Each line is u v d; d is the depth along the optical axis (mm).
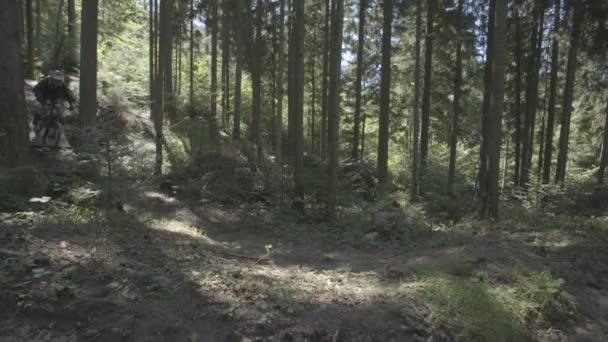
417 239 8250
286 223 9539
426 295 4586
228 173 12047
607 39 11578
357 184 15734
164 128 18984
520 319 4348
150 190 11266
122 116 17844
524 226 9828
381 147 16828
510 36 16828
